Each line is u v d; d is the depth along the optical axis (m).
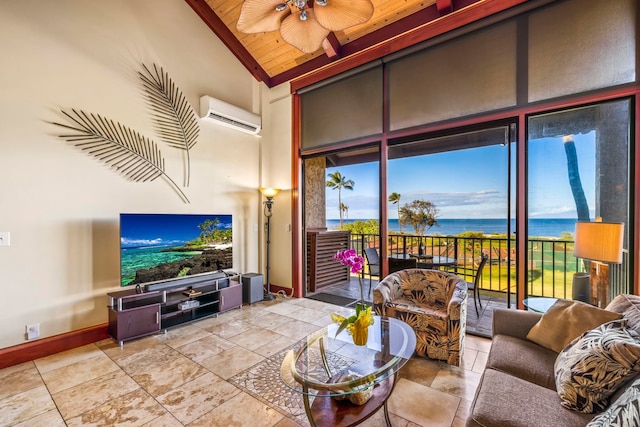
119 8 3.18
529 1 2.66
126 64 3.23
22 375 2.26
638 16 2.28
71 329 2.78
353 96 3.87
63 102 2.78
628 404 0.90
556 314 1.81
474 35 2.98
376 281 5.48
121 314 2.76
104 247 3.02
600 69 2.40
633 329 1.41
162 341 2.87
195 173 3.84
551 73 2.59
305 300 4.27
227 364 2.42
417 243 5.09
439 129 3.18
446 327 2.35
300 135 4.45
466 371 2.27
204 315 3.42
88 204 2.92
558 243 2.97
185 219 3.43
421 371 2.27
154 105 3.46
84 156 2.90
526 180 2.71
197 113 3.89
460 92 3.05
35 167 2.61
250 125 4.37
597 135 2.64
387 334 2.06
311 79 4.23
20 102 2.54
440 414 1.78
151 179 3.41
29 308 2.56
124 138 3.19
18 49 2.53
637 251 2.28
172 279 3.30
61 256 2.74
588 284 2.29
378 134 3.62
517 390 1.34
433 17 3.18
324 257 5.00
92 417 1.78
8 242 2.47
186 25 3.82
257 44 4.32
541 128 2.84
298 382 1.52
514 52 2.76
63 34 2.78
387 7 3.33
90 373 2.29
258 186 4.67
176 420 1.75
